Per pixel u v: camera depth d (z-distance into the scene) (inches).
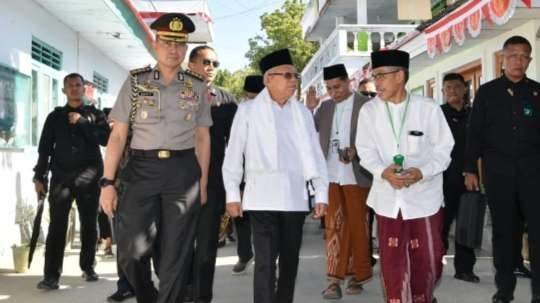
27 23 340.2
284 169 171.0
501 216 200.8
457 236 233.9
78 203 256.2
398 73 173.8
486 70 370.3
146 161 158.7
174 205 160.1
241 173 177.8
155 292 166.7
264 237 169.9
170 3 647.8
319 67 845.8
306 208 173.9
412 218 170.6
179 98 160.9
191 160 163.6
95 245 262.8
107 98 574.6
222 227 273.7
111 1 358.3
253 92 263.4
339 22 797.9
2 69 299.9
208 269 203.2
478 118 205.3
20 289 246.1
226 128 207.5
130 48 520.4
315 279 261.7
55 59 400.2
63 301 226.5
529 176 196.1
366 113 179.6
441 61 448.1
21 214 328.8
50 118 255.0
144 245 159.0
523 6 260.8
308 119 177.9
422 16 325.1
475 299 221.0
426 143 175.5
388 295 172.7
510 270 201.5
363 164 177.2
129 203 158.7
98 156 259.8
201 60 210.8
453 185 252.2
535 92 200.8
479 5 259.3
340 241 230.7
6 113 307.7
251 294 236.5
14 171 322.3
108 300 225.0
